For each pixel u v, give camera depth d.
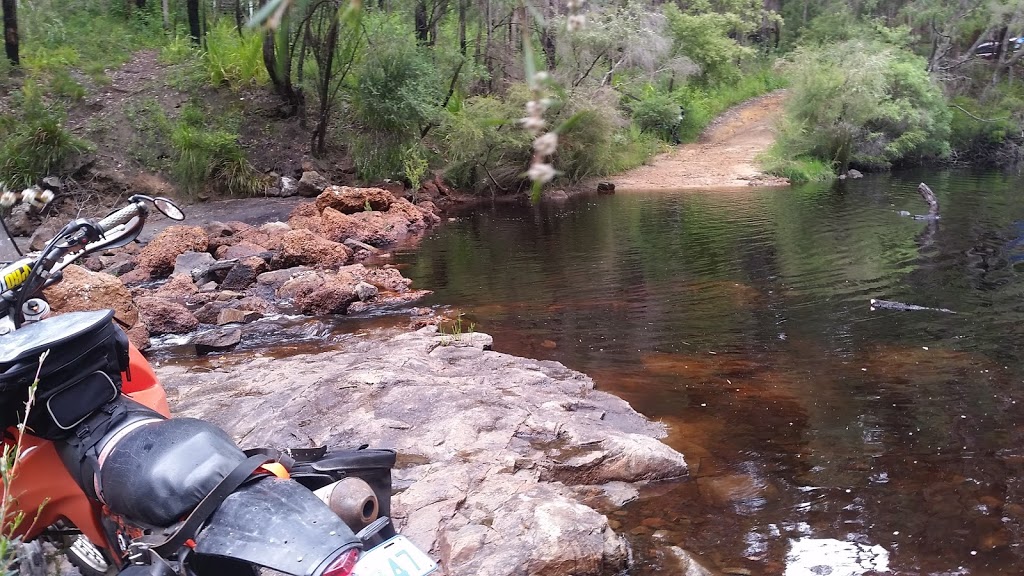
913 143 27.66
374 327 8.08
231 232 14.03
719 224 14.86
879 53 28.53
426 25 22.33
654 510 3.78
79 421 2.32
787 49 48.28
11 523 2.27
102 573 2.57
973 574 3.15
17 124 17.47
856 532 3.52
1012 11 34.66
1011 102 33.81
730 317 7.85
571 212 17.62
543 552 3.12
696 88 36.56
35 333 2.31
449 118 20.17
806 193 20.25
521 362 6.17
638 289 9.37
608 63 27.66
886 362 6.18
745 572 3.21
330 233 14.27
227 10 24.48
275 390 5.29
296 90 20.66
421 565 1.85
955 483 3.99
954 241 12.16
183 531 1.99
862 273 9.93
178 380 5.75
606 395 5.39
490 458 4.10
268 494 2.03
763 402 5.32
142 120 19.16
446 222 16.77
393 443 4.34
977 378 5.71
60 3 23.58
